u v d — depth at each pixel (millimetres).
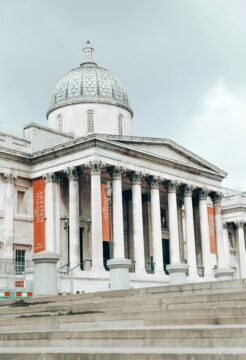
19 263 59031
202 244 69062
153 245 62125
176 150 66688
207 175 71438
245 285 23328
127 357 13945
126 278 34656
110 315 20656
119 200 57938
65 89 71125
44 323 22250
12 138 61094
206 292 23875
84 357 14695
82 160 57188
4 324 23484
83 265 60219
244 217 90875
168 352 13523
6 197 59219
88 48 76188
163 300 21594
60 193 60688
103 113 69688
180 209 75375
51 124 71688
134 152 60500
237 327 14852
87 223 62781
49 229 58906
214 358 12648
